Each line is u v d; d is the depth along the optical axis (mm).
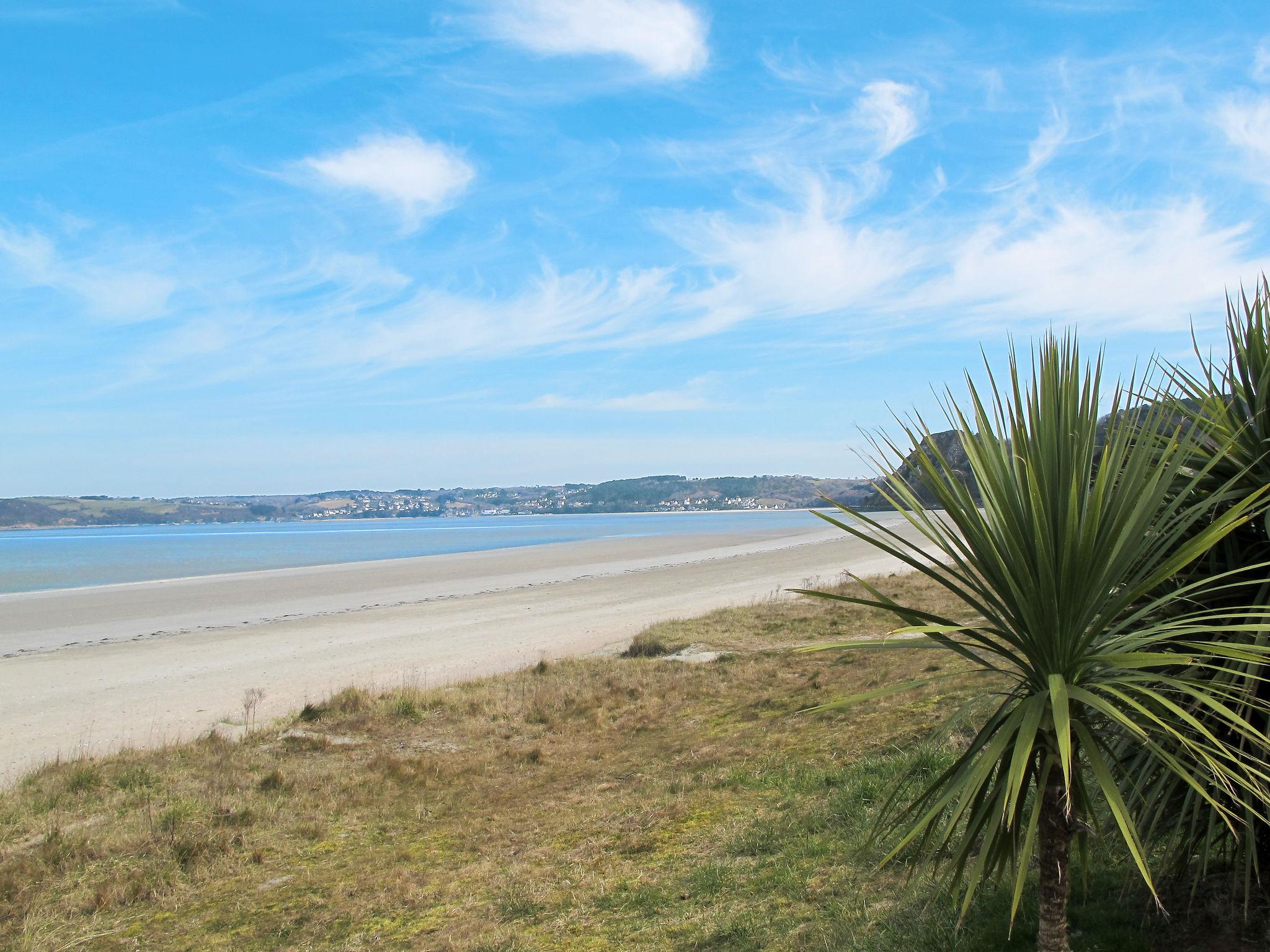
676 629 18906
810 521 136875
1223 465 3480
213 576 48875
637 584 34406
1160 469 2832
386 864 7461
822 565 38875
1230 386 3656
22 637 24703
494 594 32656
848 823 6180
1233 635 3219
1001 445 2992
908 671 10984
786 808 7004
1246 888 3203
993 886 4469
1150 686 3213
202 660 19438
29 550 96000
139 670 18344
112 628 26000
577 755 10711
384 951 5641
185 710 14336
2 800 9195
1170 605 3346
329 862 7680
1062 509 2832
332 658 19328
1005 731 2695
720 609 22250
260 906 6730
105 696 15703
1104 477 2664
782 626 18219
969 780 2609
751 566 40406
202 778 10086
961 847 3010
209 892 7102
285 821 8773
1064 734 2377
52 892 7059
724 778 8328
